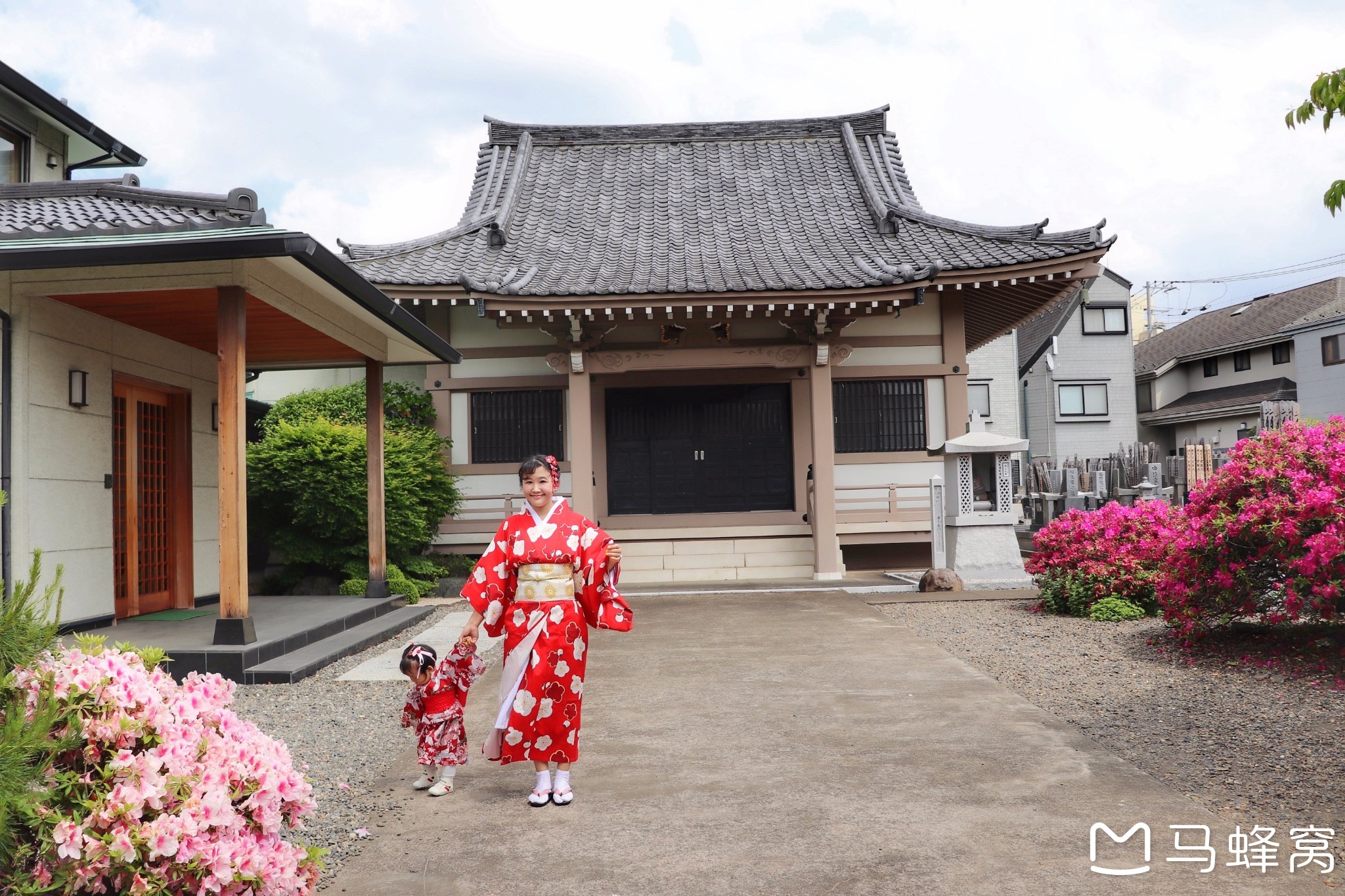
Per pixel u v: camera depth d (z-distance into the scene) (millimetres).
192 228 6895
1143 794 3900
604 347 13562
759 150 18141
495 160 17422
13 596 2557
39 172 11945
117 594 8484
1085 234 12906
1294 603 5977
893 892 3016
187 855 2475
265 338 9031
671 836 3566
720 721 5320
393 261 13898
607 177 17234
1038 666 6633
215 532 10141
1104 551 8938
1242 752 4395
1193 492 6820
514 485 13977
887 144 17969
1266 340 27562
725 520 14297
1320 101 3725
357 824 3809
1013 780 4117
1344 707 5031
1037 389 30703
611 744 4922
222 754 2771
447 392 14156
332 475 11242
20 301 6945
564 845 3516
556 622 3980
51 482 7258
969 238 14328
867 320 14195
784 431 14656
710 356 13148
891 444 14312
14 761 2227
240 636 6820
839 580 12883
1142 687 5812
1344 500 5824
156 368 8930
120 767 2516
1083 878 3086
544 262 13938
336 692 6387
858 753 4609
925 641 7824
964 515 11609
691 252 14250
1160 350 34375
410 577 12656
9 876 2352
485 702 6133
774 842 3477
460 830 3713
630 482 14586
